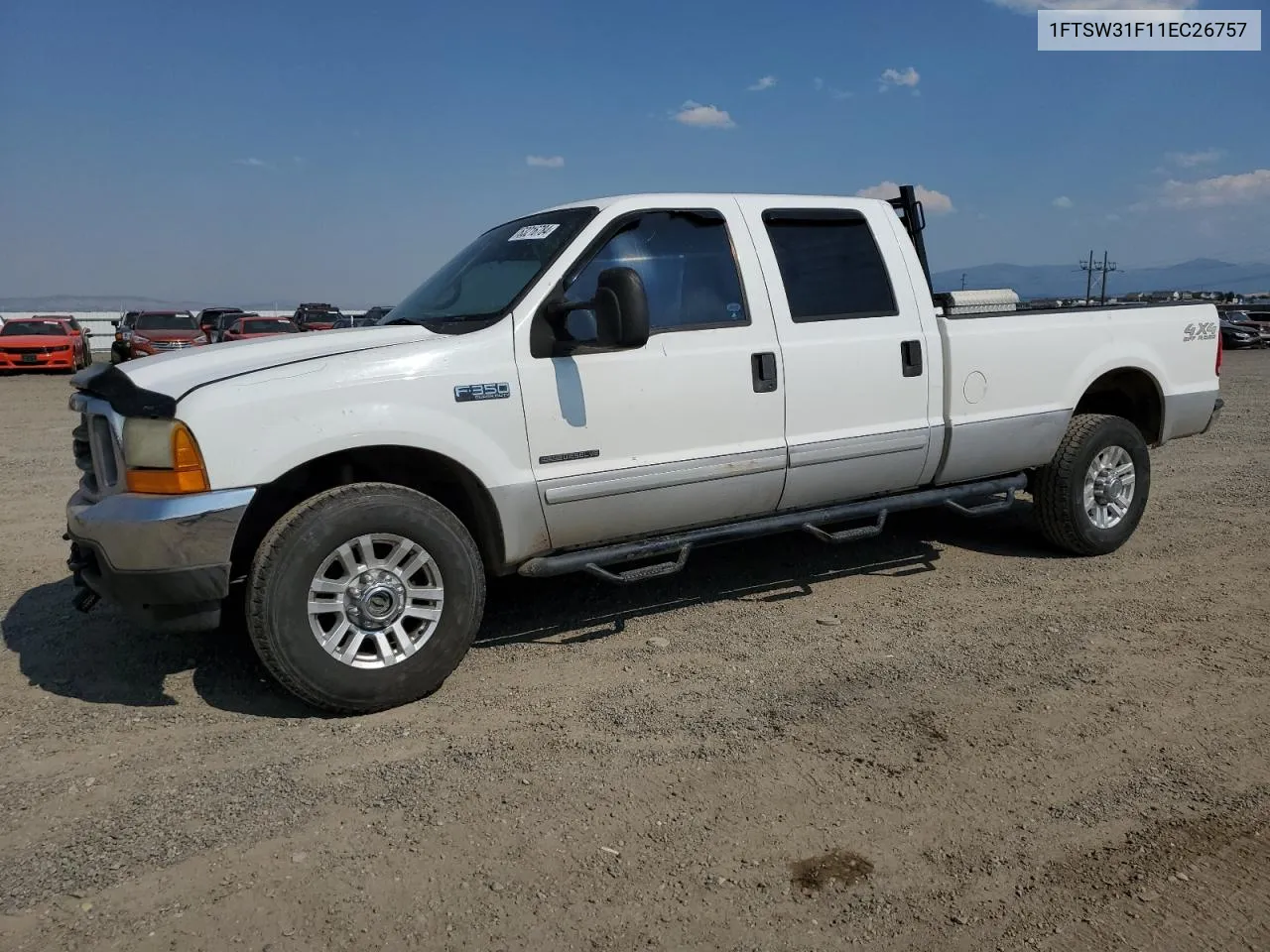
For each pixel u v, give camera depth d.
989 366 5.39
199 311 36.50
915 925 2.49
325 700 3.66
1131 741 3.50
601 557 4.34
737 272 4.70
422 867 2.72
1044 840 2.88
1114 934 2.46
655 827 2.93
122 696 3.94
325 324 32.81
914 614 4.93
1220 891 2.64
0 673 4.18
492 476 4.02
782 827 2.93
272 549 3.56
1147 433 6.39
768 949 2.39
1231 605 5.02
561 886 2.64
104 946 2.38
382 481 4.26
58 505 7.72
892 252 5.21
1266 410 14.36
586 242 4.33
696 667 4.22
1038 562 5.87
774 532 4.83
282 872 2.69
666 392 4.41
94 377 3.91
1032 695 3.90
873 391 5.02
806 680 4.06
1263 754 3.41
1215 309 6.50
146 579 3.50
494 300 4.29
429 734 3.57
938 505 5.39
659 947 2.40
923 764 3.33
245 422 3.55
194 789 3.15
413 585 3.89
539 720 3.69
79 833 2.89
